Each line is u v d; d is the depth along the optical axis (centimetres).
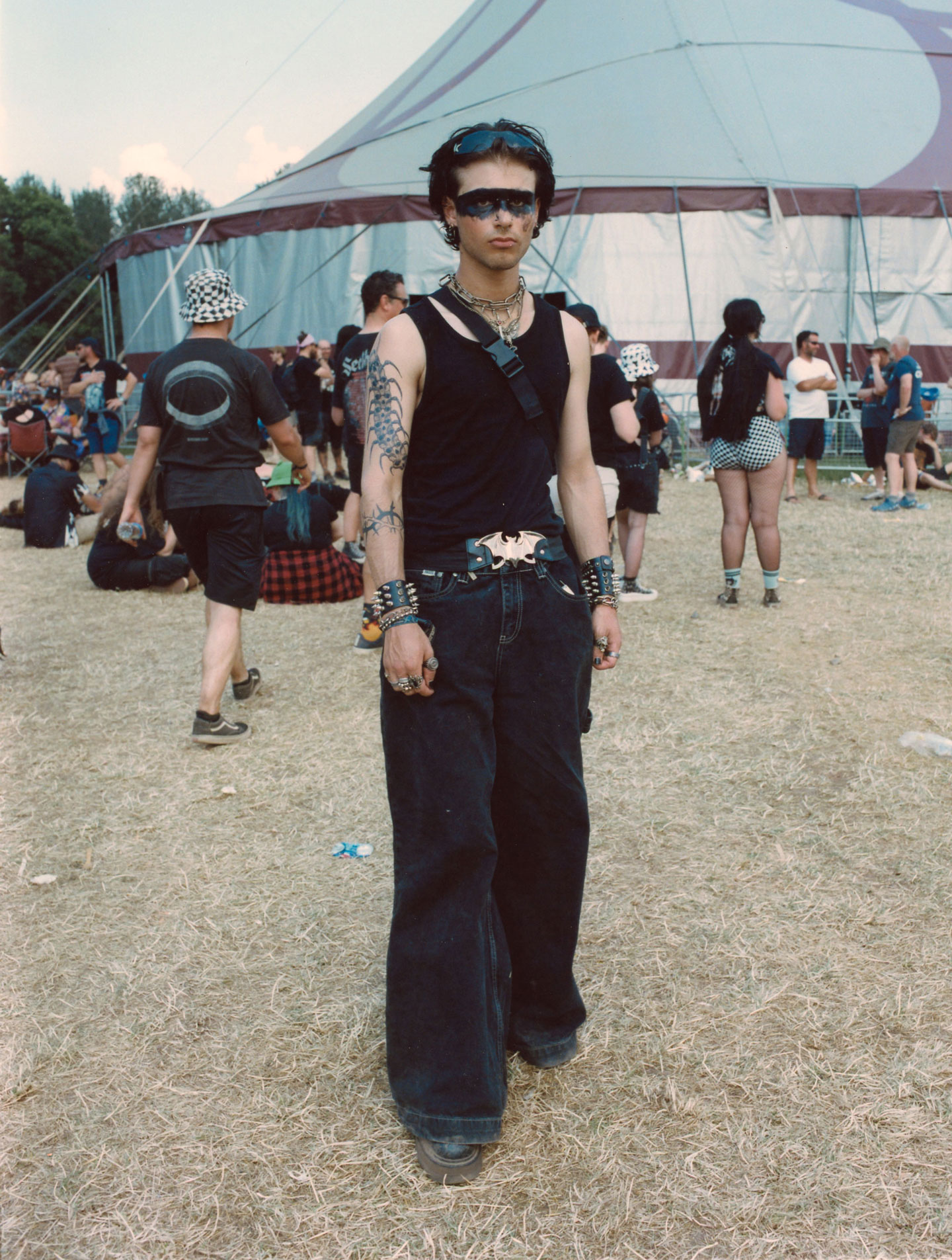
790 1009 242
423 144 1747
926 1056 224
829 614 603
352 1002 250
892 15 2002
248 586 424
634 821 342
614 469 591
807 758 392
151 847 332
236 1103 217
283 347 1560
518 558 193
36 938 278
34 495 877
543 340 193
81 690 492
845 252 1549
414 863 196
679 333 1532
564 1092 219
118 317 3269
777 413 596
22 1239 183
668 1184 193
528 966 220
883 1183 192
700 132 1658
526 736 197
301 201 1598
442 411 189
